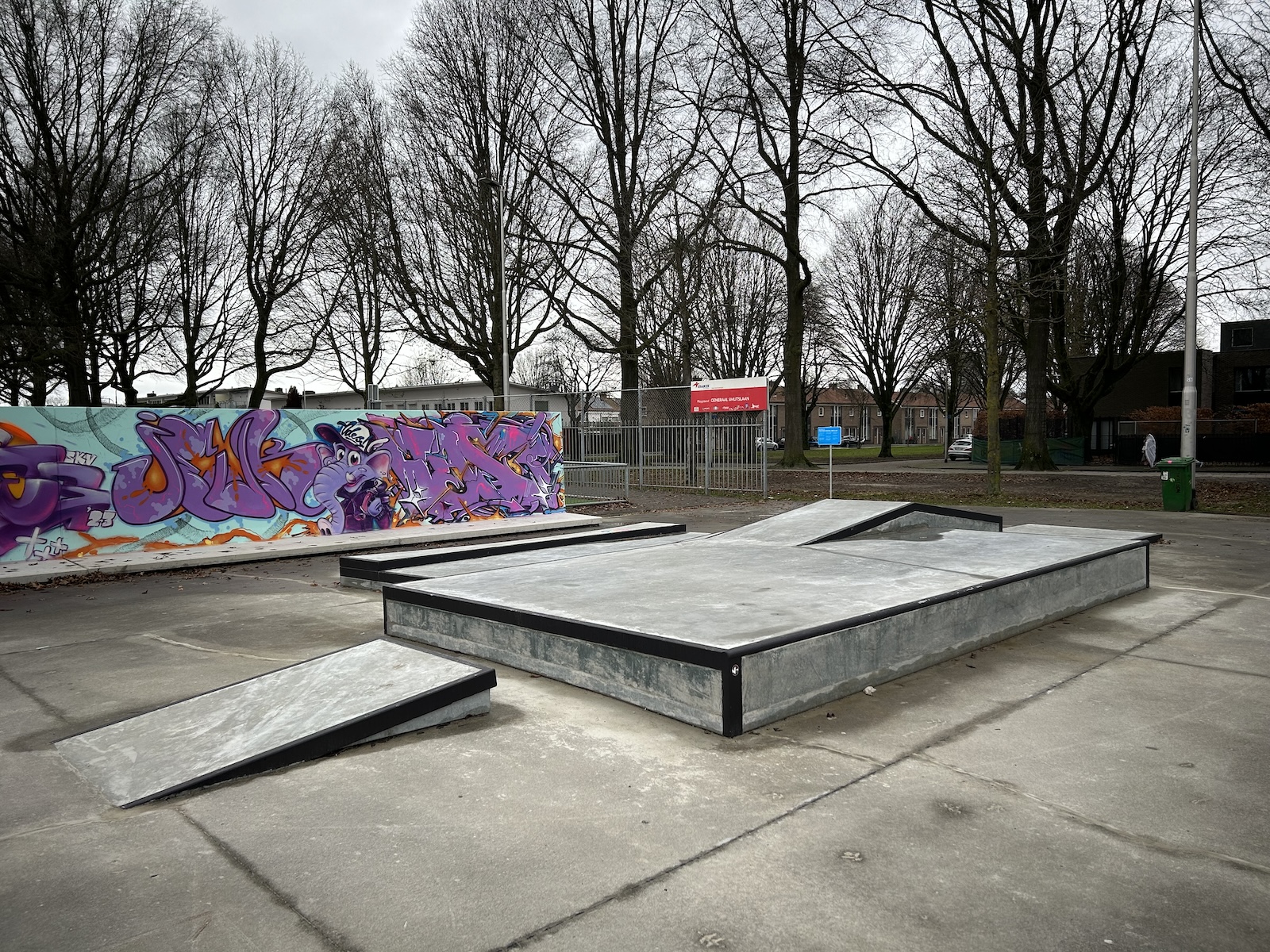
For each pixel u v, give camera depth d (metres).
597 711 4.79
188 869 3.09
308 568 11.12
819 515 10.09
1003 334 35.72
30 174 23.11
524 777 3.87
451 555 9.68
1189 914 2.70
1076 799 3.57
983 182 18.70
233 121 30.28
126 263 24.95
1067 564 7.01
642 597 5.93
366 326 34.75
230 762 3.96
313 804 3.63
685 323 27.14
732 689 4.30
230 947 2.59
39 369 22.83
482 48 26.38
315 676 4.97
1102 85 23.97
